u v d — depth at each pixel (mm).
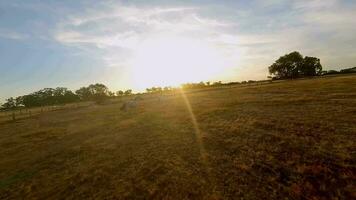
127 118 40156
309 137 15781
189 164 14891
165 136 22766
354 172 10641
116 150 20578
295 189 10266
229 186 11469
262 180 11492
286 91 48125
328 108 23422
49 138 30844
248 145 16406
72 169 17422
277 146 15273
